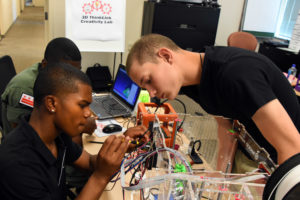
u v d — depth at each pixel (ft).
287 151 2.27
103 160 3.31
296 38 11.67
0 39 20.43
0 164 2.72
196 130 4.80
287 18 13.58
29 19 31.19
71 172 5.38
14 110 4.54
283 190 1.68
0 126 5.25
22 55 16.85
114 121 5.85
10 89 4.58
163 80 2.93
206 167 4.04
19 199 2.80
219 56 2.84
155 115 4.50
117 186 3.82
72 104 2.88
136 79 3.03
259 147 3.39
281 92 2.86
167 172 2.81
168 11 10.05
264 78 2.60
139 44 3.00
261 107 2.40
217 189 2.61
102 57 9.95
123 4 8.14
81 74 3.02
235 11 13.20
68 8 7.66
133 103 6.01
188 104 9.86
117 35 8.36
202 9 10.49
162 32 10.30
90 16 7.91
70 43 4.72
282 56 11.78
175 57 2.99
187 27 10.65
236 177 2.71
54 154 3.35
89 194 3.27
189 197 2.44
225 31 13.48
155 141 3.95
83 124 3.07
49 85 2.83
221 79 2.69
